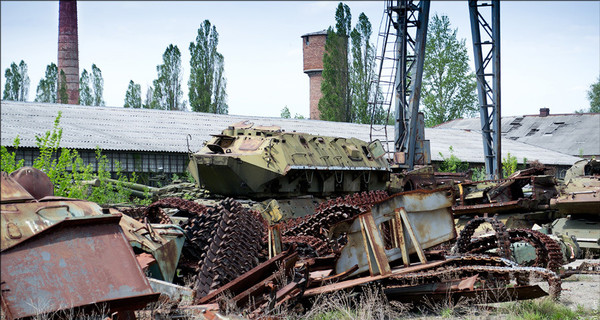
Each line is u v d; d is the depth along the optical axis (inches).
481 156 1893.5
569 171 922.1
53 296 240.4
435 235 461.7
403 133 1216.8
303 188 786.8
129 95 2559.1
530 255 551.5
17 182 281.7
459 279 425.1
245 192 748.0
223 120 1646.2
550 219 888.9
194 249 452.4
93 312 245.6
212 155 728.3
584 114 2699.3
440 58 3024.1
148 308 298.8
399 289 430.6
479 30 1302.9
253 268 373.1
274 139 764.0
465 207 882.8
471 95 3026.6
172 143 1347.2
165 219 572.4
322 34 2479.1
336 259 423.2
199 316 294.8
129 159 1273.4
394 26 1211.2
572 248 677.3
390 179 983.6
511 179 888.3
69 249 254.2
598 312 423.2
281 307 347.9
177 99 2228.1
